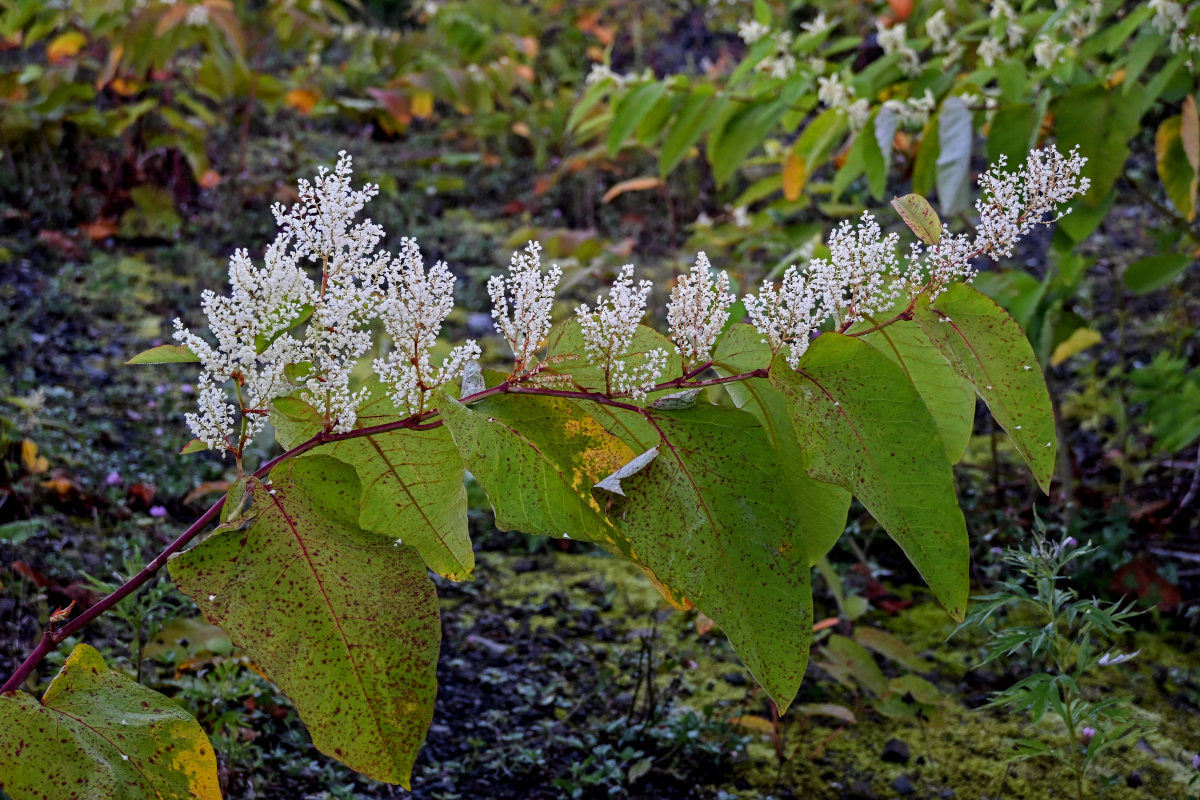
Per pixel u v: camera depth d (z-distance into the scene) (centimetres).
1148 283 353
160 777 120
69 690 124
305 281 127
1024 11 374
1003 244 128
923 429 124
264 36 676
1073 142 298
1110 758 288
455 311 575
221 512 129
